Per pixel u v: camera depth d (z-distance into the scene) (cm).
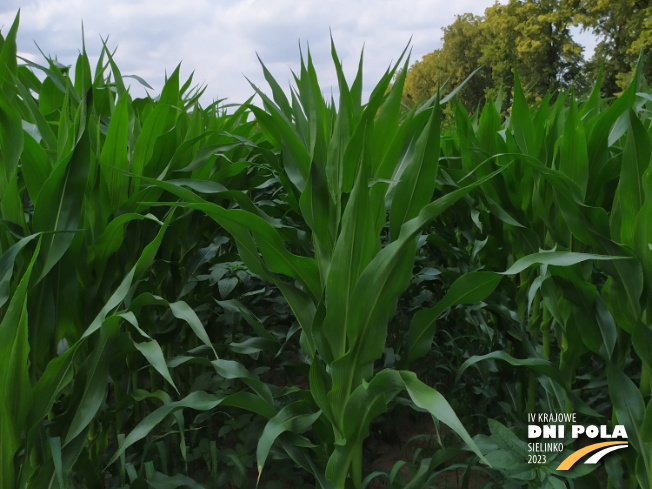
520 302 222
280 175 203
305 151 165
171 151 207
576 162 180
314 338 149
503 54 3272
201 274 246
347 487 158
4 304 146
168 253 208
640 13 2525
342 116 151
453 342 256
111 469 187
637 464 158
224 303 196
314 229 151
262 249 154
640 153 155
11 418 125
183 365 244
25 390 129
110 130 179
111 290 187
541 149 207
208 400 146
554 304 188
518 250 219
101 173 183
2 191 154
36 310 147
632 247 159
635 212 158
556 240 197
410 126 153
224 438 236
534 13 3064
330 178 155
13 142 150
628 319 162
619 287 163
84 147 149
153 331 206
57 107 270
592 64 2958
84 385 146
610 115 185
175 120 227
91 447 174
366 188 132
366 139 142
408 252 142
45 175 157
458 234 337
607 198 198
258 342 187
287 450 150
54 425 142
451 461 219
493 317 228
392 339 303
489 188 217
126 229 189
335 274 139
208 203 146
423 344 161
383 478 212
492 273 148
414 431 249
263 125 182
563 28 2956
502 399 229
